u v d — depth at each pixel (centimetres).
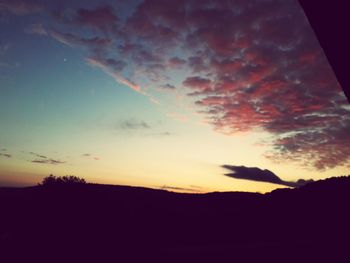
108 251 1102
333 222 2141
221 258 953
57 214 1464
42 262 975
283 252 1012
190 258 968
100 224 1466
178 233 1711
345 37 96
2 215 1469
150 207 2256
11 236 1248
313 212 2611
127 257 1020
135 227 1588
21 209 1512
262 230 1958
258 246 1095
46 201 1534
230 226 2111
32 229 1336
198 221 2244
